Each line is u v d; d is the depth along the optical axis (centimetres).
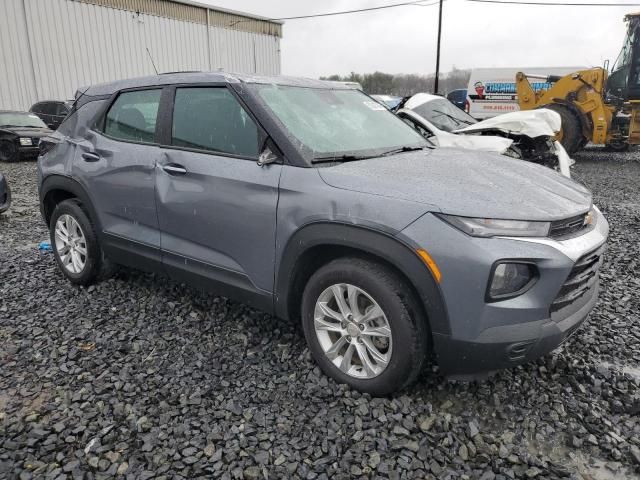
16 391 284
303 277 296
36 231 657
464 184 263
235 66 2973
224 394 279
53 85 2106
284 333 349
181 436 245
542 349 245
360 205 256
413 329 251
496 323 234
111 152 385
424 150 357
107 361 314
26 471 223
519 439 247
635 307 396
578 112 1346
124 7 2331
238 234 308
